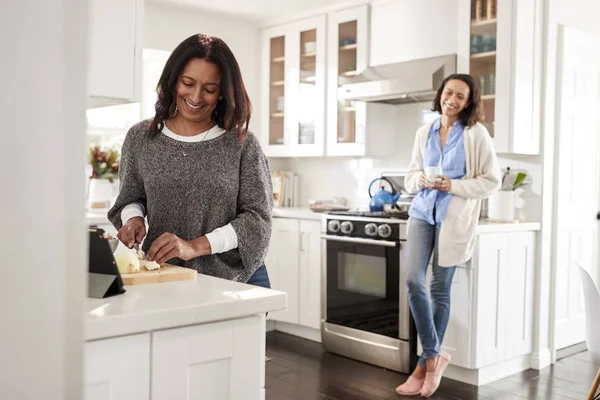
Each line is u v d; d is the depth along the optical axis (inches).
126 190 73.2
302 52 188.5
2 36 31.9
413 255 131.0
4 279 32.5
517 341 147.8
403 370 145.4
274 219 180.4
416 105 173.6
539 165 152.8
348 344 157.2
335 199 186.9
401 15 164.7
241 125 70.4
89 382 43.3
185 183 69.1
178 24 182.7
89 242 51.0
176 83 68.6
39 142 33.2
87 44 34.5
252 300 51.3
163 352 46.8
